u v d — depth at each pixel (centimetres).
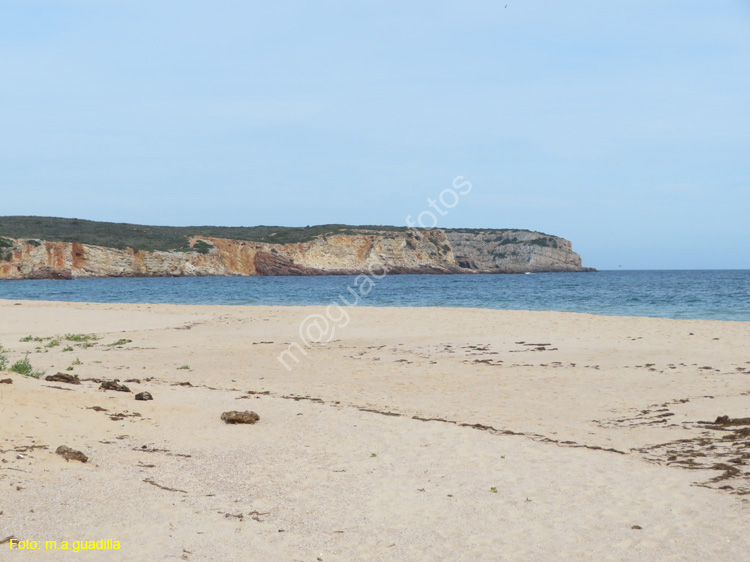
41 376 1266
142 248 13112
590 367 1744
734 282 9250
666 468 843
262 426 1029
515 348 2088
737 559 552
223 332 2630
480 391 1457
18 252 11512
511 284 9156
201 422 1018
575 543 591
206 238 14212
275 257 13850
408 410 1247
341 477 783
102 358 1931
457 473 811
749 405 1234
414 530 618
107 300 5603
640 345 2075
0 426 802
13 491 625
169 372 1683
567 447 953
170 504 646
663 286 7950
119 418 968
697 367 1689
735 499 709
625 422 1147
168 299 5722
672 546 584
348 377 1644
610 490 747
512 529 625
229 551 545
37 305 3922
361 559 546
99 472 721
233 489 715
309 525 621
